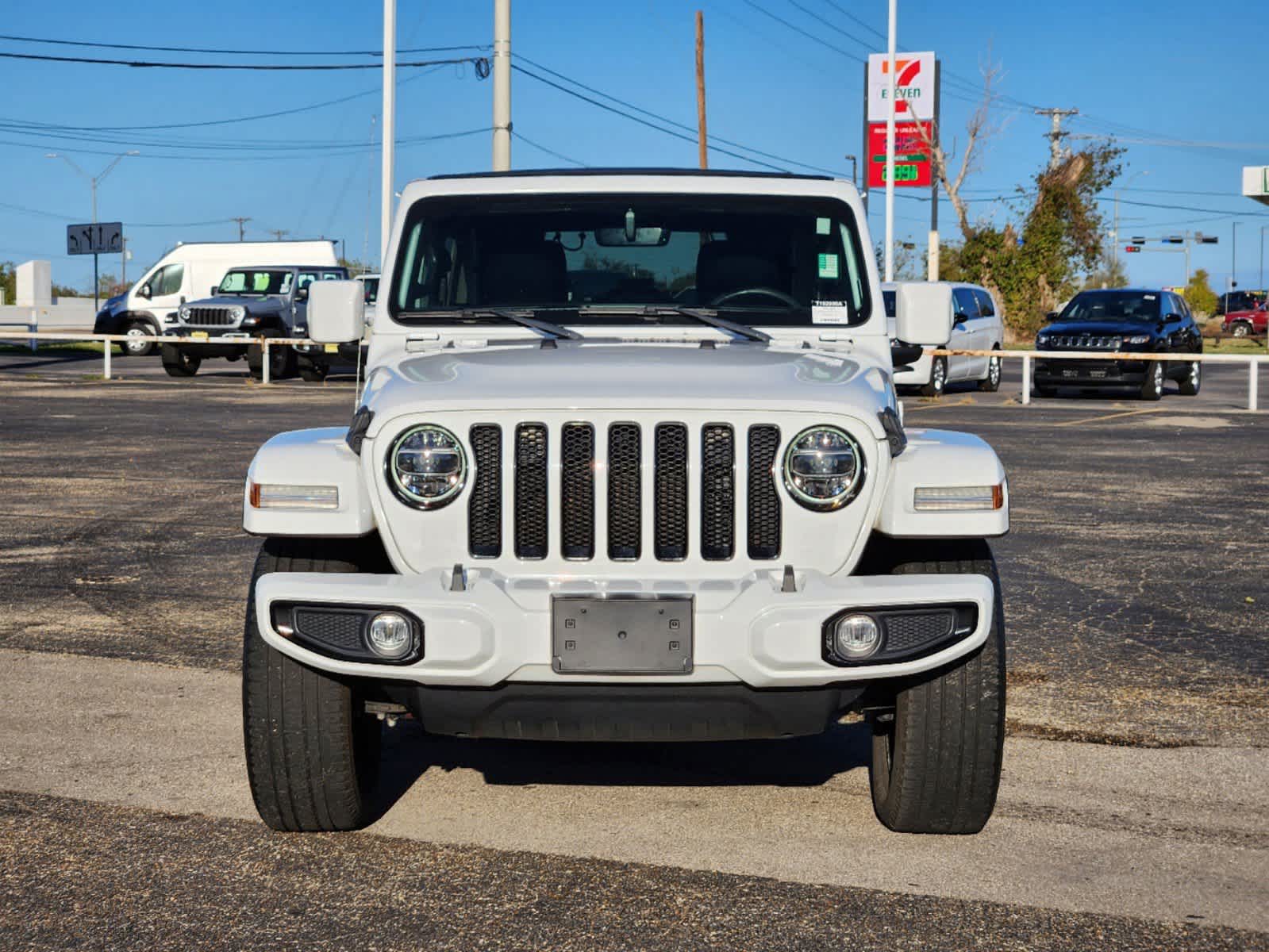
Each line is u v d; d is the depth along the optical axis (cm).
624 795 530
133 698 643
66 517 1155
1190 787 536
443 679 433
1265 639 768
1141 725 612
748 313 578
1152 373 2553
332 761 462
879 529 457
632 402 441
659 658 428
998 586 473
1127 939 402
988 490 451
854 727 626
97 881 440
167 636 758
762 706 443
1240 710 636
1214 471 1506
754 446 446
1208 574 947
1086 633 780
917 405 2455
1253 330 6806
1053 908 424
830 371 496
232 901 427
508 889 438
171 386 2747
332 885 439
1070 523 1158
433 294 586
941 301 572
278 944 396
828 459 444
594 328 572
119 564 959
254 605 465
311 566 474
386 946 396
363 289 588
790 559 446
